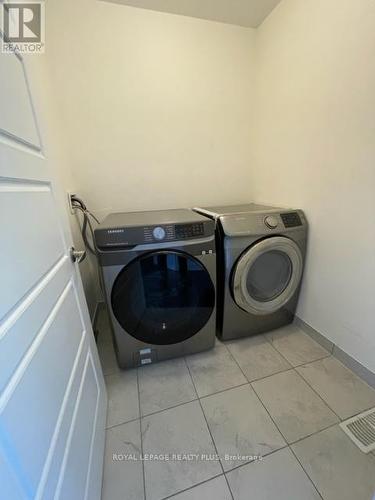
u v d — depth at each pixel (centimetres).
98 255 119
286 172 168
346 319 136
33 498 46
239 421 112
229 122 192
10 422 42
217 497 86
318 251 149
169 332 140
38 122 73
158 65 165
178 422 113
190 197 200
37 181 67
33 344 53
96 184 177
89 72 155
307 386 129
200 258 130
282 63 157
